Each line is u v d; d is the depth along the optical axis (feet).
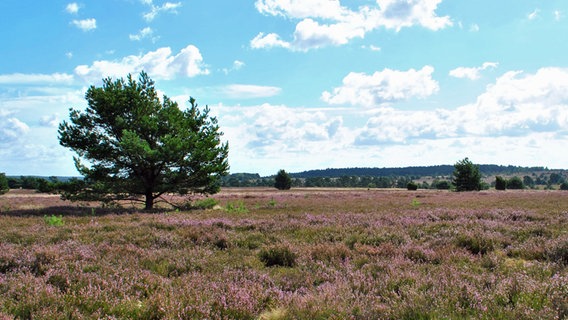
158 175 77.97
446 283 18.38
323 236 36.24
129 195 76.89
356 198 128.16
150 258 25.85
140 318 15.47
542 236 32.60
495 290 17.13
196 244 33.06
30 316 15.12
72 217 55.11
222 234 35.14
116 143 71.92
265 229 41.68
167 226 41.93
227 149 86.38
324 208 77.61
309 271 22.94
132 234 35.88
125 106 75.20
